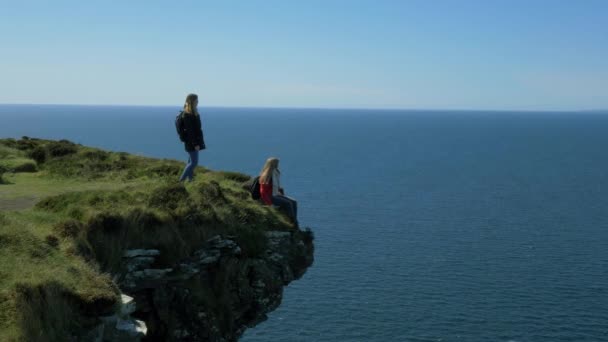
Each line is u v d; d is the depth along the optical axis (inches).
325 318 2253.9
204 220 711.1
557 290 2561.5
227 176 1063.6
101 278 526.9
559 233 3634.4
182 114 852.6
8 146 1289.4
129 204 681.0
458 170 7185.0
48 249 533.0
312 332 2132.1
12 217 581.3
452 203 4694.9
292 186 5487.2
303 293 2511.1
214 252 703.1
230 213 762.8
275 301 769.6
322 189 5329.7
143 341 625.0
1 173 1002.1
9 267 477.4
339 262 2942.9
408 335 2105.1
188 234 685.3
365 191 5255.9
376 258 3021.7
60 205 673.0
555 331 2144.4
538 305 2385.6
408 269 2839.6
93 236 604.1
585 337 2092.8
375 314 2289.6
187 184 823.1
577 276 2753.4
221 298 695.1
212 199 768.3
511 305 2385.6
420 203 4662.9
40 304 453.4
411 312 2310.5
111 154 1216.8
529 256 3090.6
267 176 861.8
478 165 7834.6
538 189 5565.9
